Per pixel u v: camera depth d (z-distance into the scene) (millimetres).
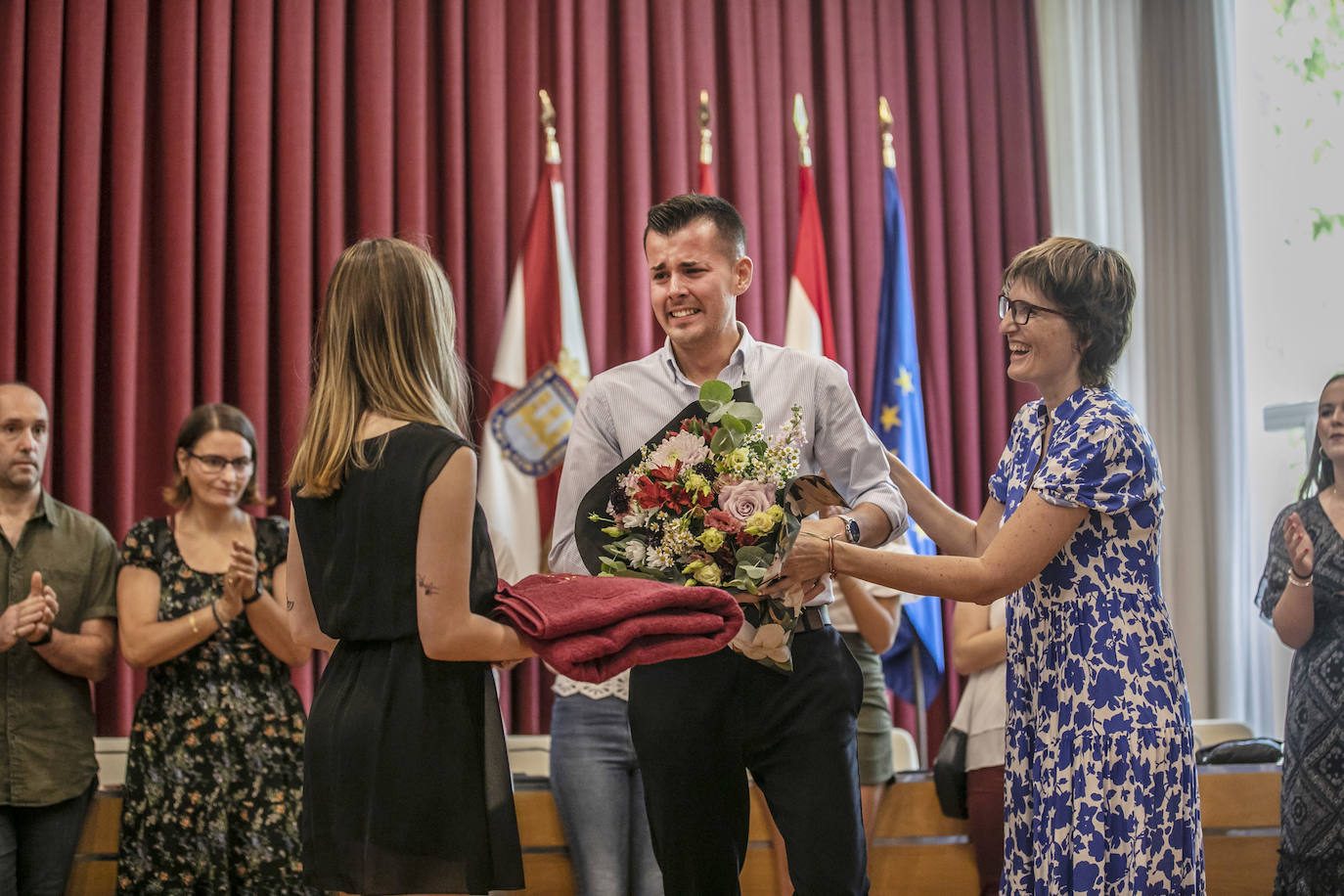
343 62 4035
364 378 1683
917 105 4551
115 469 3736
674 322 2031
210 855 2625
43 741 2682
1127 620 1842
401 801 1560
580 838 2566
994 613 2715
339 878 1573
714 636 1711
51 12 3799
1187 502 4500
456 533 1579
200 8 3938
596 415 2104
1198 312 4578
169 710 2682
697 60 4324
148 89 3934
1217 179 4551
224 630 2723
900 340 4168
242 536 2887
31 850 2666
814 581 1861
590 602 1608
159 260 3883
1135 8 4672
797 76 4426
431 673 1605
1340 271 4148
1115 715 1809
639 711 1983
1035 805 1882
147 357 3857
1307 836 2541
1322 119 4234
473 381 4004
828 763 1934
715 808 1961
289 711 2756
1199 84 4629
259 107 3924
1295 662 2641
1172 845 1791
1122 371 4520
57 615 2803
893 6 4527
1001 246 4539
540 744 3680
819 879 1909
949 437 4398
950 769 2744
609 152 4285
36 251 3730
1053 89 4613
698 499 1792
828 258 4398
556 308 3895
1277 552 2766
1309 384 4230
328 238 3963
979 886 2771
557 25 4203
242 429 2887
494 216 4059
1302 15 4316
